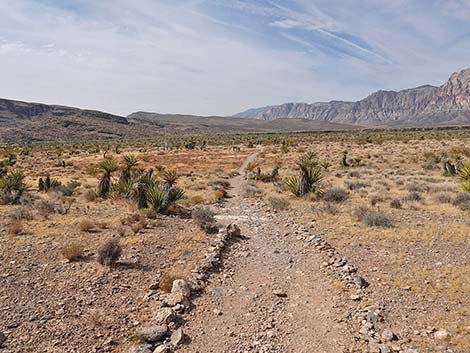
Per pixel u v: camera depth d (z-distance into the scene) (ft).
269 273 29.01
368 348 17.80
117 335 18.74
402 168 116.26
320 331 19.74
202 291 24.95
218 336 19.31
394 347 17.69
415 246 34.14
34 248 31.24
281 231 42.70
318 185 71.72
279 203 57.41
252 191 73.67
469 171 66.33
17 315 19.80
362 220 43.98
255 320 21.13
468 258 30.30
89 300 22.15
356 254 32.48
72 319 19.83
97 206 55.16
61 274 25.94
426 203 56.03
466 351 17.25
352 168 118.62
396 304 22.44
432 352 17.22
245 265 31.12
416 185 72.08
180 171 129.90
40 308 20.74
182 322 20.61
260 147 267.18
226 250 34.81
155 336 18.49
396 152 171.32
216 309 22.25
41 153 239.30
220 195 71.00
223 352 17.89
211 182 91.76
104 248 28.68
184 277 26.61
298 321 20.97
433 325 19.81
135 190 54.24
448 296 23.26
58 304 21.30
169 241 36.32
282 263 31.32
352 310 21.86
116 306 21.81
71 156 213.25
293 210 54.70
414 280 26.07
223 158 186.09
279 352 17.92
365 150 191.42
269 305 23.09
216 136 580.71
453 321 20.11
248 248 36.27
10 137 567.59
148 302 22.75
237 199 69.82
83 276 25.73
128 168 71.36
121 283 25.18
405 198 58.59
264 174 99.04
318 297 24.08
